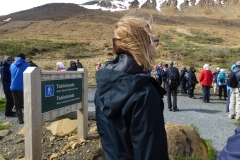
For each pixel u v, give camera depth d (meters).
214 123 7.16
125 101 1.42
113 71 1.49
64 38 67.81
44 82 3.72
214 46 54.09
